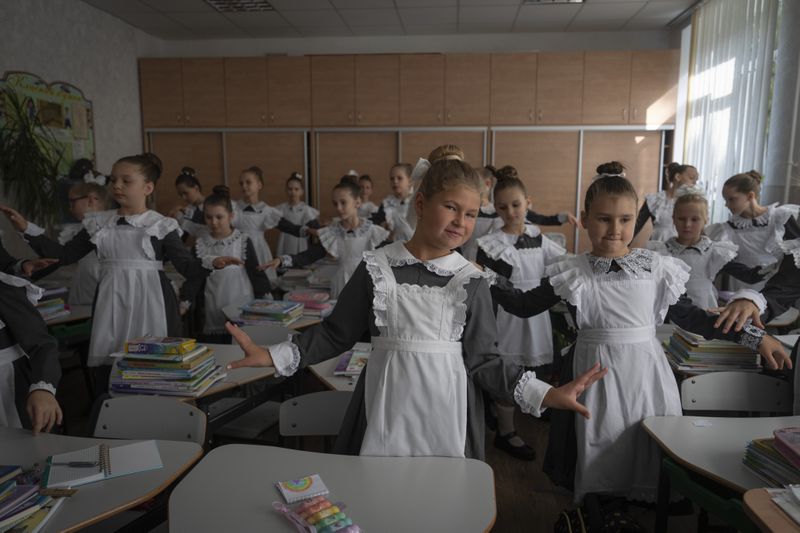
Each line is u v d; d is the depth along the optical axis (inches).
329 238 129.2
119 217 90.1
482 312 45.0
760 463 45.8
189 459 48.0
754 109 169.2
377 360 44.7
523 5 209.3
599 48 246.2
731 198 124.7
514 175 123.0
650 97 230.4
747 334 57.5
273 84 245.0
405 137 243.1
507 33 248.4
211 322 126.3
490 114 238.1
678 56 226.7
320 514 36.1
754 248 123.4
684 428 55.3
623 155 235.1
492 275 46.3
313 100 244.5
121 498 42.3
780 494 37.8
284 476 42.5
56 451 50.2
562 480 66.2
